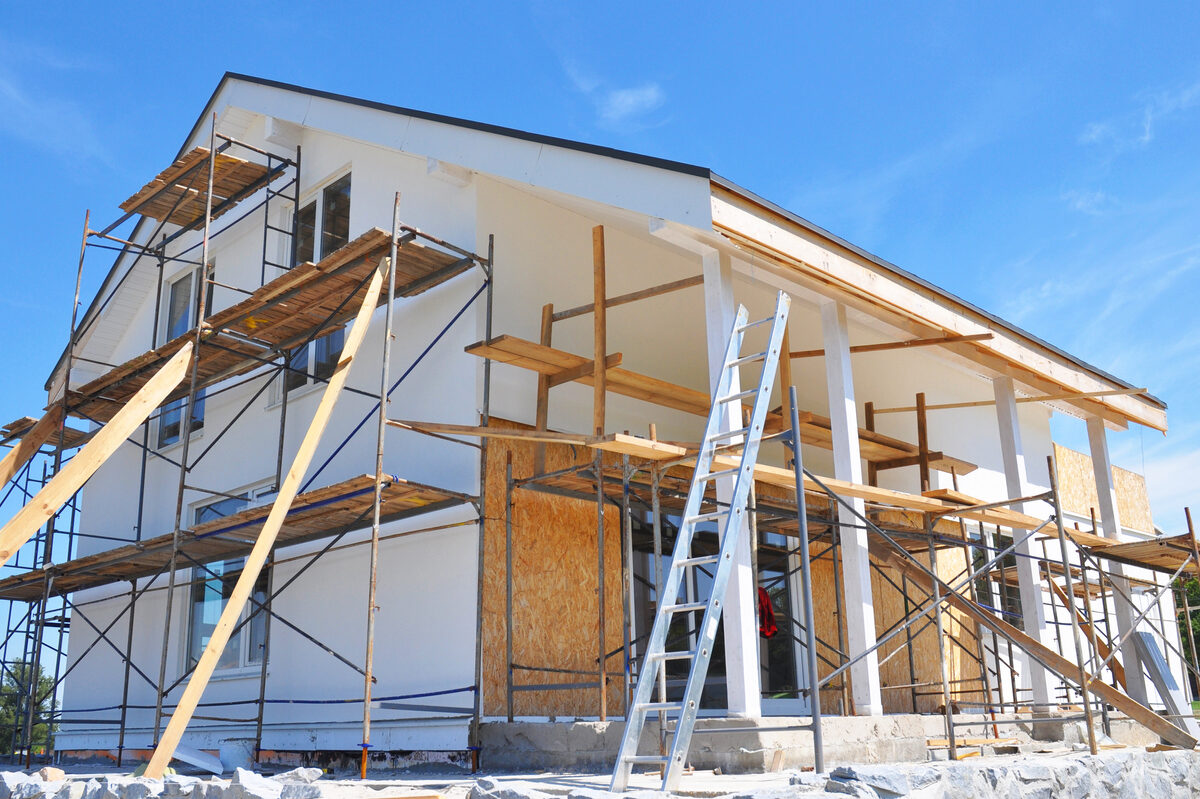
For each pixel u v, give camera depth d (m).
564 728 7.61
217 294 13.28
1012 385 10.71
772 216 7.43
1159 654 11.52
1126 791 6.98
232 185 12.26
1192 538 10.36
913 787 4.98
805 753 6.84
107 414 12.84
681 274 11.41
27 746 12.38
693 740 6.74
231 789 5.33
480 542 8.63
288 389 11.40
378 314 10.44
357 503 8.72
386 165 10.80
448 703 8.55
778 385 11.92
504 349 8.52
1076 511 16.33
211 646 7.04
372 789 5.73
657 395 9.55
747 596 7.15
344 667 9.70
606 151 7.79
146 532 13.08
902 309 8.56
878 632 12.27
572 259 10.22
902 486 13.47
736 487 5.30
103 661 13.31
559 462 9.47
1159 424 12.46
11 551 7.43
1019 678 14.30
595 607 9.42
